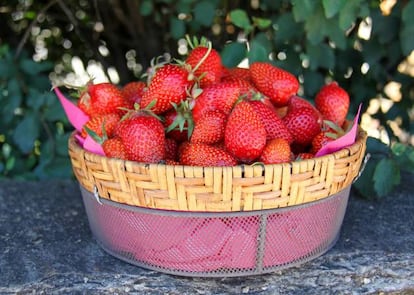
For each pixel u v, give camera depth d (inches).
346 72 33.9
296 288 24.0
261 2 34.3
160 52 38.7
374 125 34.6
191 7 33.5
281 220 22.8
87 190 24.3
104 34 39.6
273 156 22.6
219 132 23.1
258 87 25.4
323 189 22.9
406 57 33.4
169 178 21.8
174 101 23.5
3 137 36.4
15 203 30.0
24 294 23.7
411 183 31.4
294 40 31.9
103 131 23.7
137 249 24.0
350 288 24.3
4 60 34.5
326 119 25.5
